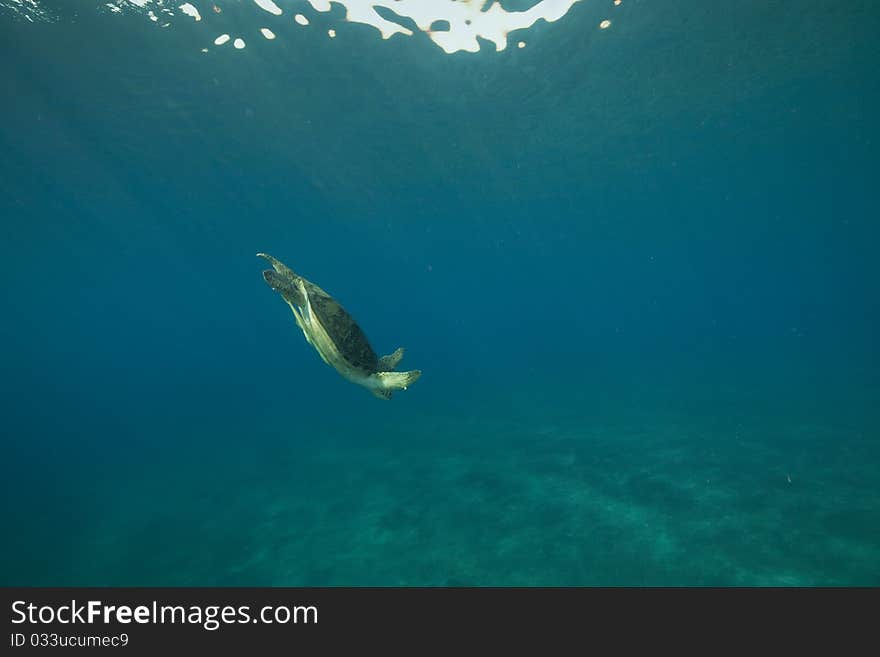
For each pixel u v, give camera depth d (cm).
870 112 2066
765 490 990
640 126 2000
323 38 1183
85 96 1318
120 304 6938
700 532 852
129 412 4291
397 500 1234
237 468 1812
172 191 2209
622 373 3203
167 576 977
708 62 1488
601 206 3584
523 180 2672
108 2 1002
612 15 1188
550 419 1977
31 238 2644
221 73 1290
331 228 3450
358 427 2300
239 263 4538
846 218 5319
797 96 1833
